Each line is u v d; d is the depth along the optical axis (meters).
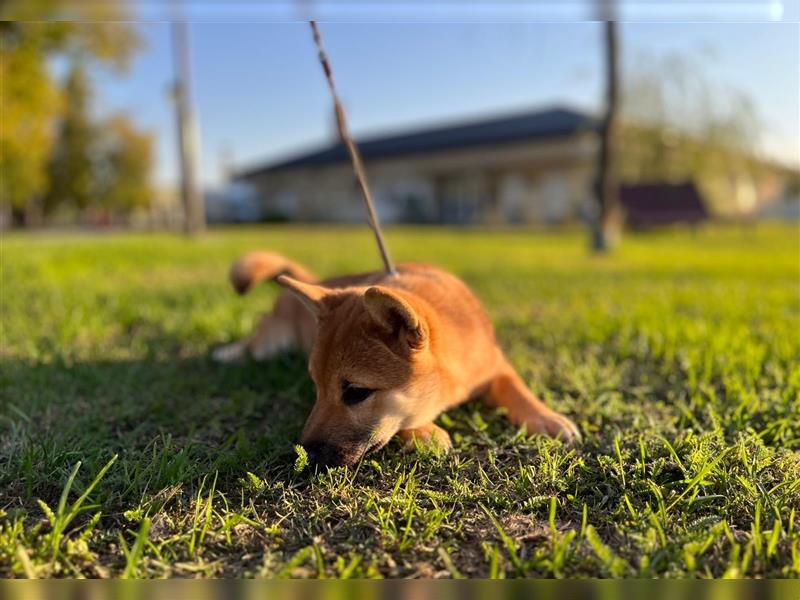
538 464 0.54
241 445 0.55
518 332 1.07
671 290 1.54
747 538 0.42
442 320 0.63
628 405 0.69
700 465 0.51
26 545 0.41
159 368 0.82
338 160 9.07
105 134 8.57
